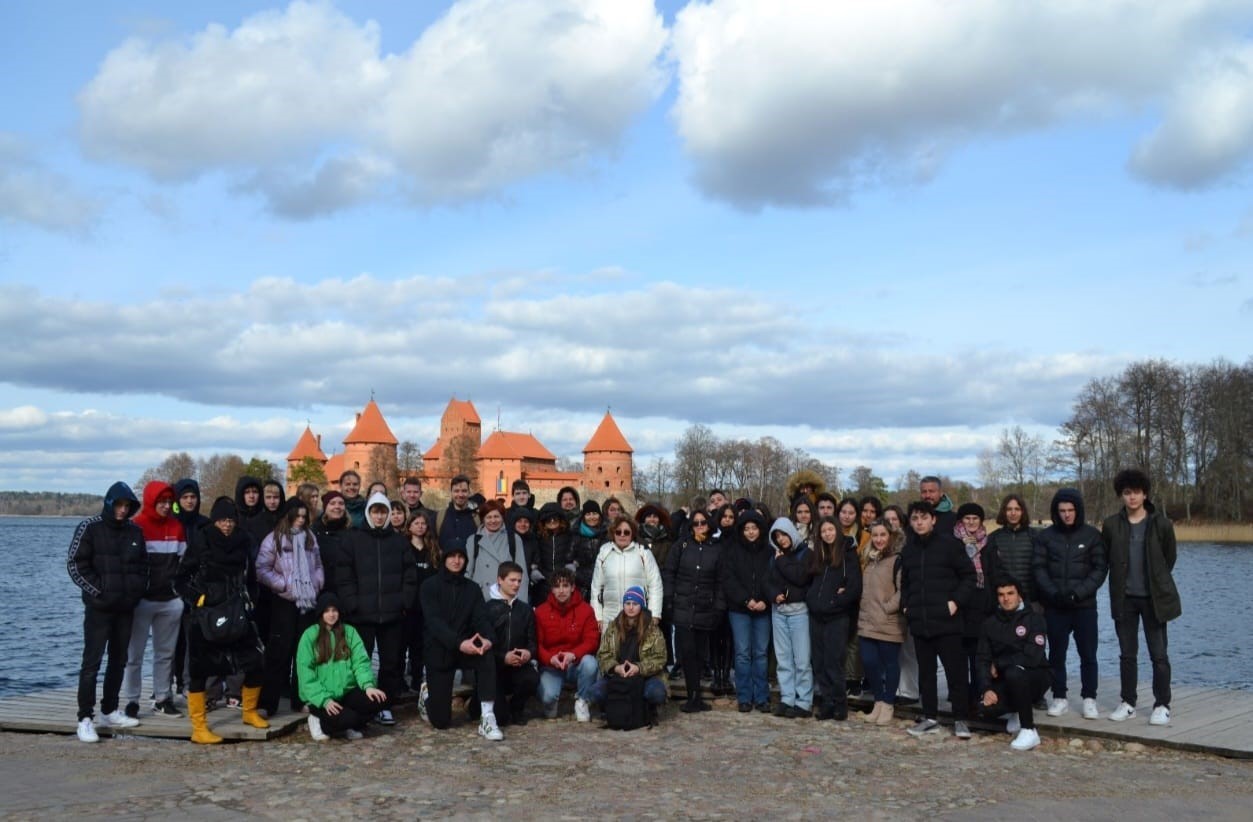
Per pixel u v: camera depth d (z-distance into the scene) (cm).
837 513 1394
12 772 982
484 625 1218
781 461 13550
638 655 1245
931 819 833
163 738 1146
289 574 1198
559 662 1283
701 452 13525
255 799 895
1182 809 857
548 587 1426
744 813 855
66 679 2117
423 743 1149
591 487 13538
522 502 1480
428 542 1370
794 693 1312
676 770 1018
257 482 1258
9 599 4066
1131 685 1183
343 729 1162
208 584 1120
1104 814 843
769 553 1351
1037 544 1221
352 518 1398
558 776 991
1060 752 1101
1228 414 8800
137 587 1141
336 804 881
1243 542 8106
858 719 1294
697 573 1345
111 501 1132
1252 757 1034
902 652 1355
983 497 10419
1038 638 1125
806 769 1022
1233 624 3152
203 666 1112
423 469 15250
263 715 1211
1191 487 9231
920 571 1191
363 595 1227
